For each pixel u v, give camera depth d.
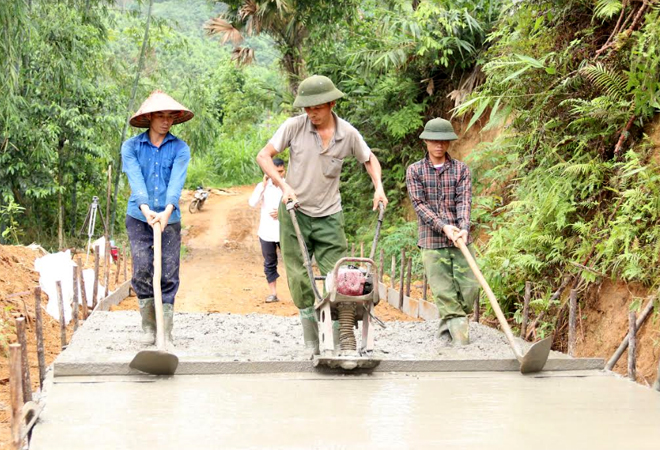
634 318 4.77
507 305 7.12
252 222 21.92
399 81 13.41
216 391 4.34
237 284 12.13
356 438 3.54
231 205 26.78
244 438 3.52
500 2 10.94
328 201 5.25
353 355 4.67
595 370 4.98
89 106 15.35
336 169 5.20
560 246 6.50
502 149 9.28
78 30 14.59
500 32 8.20
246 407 4.03
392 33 12.98
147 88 17.67
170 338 5.51
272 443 3.46
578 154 6.64
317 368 4.79
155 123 5.45
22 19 11.14
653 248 5.69
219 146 36.06
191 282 12.39
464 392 4.40
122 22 20.64
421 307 8.35
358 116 14.41
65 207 16.86
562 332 6.43
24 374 3.95
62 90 14.66
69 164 15.23
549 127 7.04
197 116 22.22
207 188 32.47
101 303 7.92
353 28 14.06
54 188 14.45
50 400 4.12
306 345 5.30
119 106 15.86
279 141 5.14
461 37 12.02
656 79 6.04
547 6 7.23
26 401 3.94
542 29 7.35
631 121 6.25
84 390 4.33
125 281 10.12
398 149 14.11
